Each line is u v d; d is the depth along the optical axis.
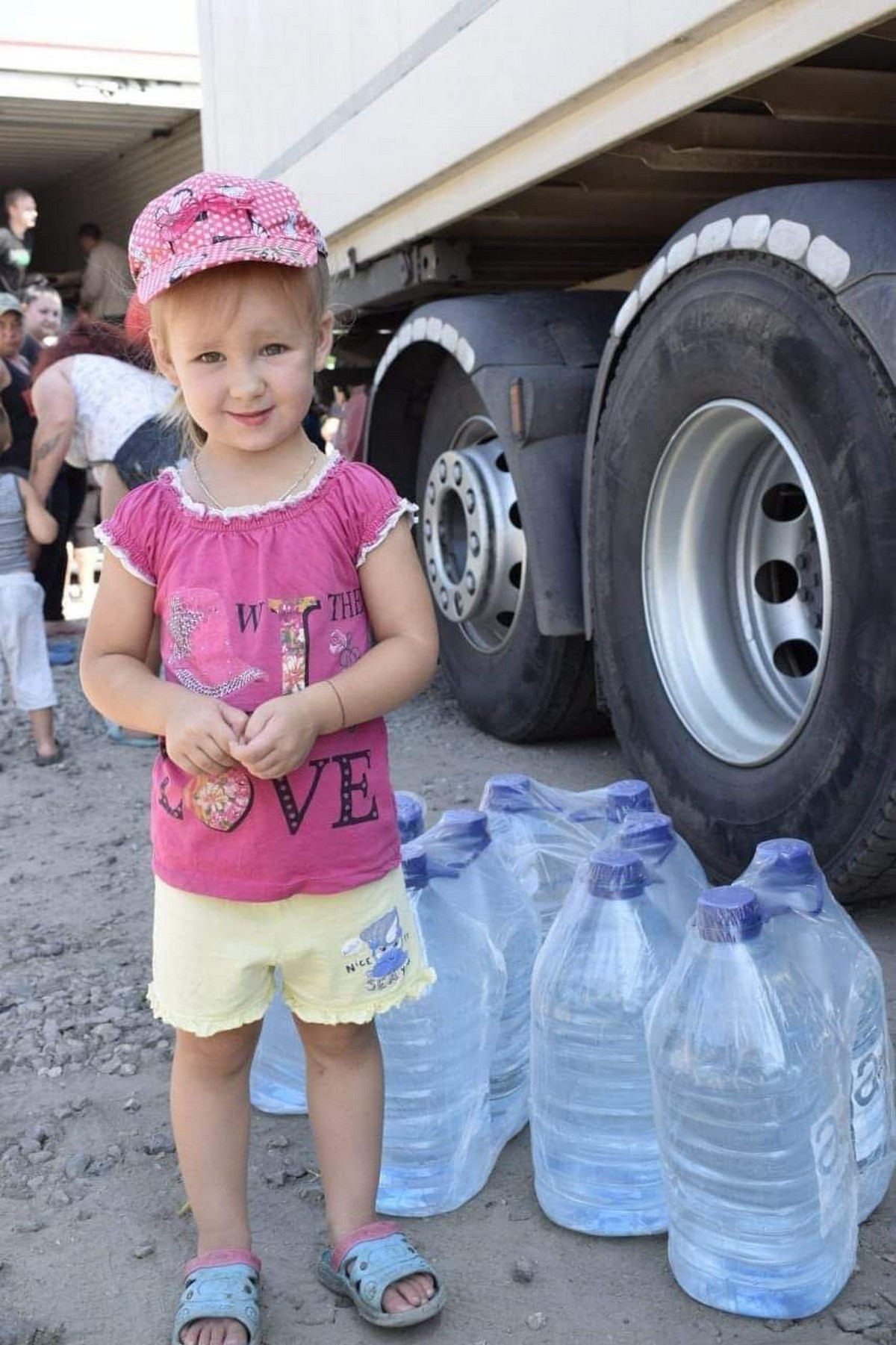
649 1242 2.23
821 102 3.19
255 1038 2.10
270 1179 2.43
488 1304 2.09
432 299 5.45
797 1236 2.00
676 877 2.39
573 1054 2.21
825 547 2.98
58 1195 2.40
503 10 3.58
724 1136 2.00
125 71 11.59
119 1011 3.09
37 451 5.27
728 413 3.34
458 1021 2.29
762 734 3.41
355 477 1.99
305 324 1.91
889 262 2.76
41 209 16.81
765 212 3.05
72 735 5.79
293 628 1.91
